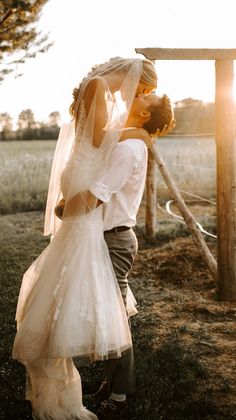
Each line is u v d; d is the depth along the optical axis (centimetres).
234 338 399
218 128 466
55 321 252
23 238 782
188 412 292
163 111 275
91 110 257
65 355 247
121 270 276
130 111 278
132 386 284
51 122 3884
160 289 525
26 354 259
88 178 256
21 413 289
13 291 498
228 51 449
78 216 263
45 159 1719
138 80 262
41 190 1284
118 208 268
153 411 287
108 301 259
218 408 297
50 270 267
